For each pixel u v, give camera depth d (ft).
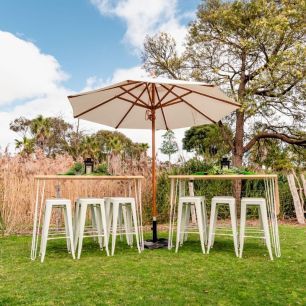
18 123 103.96
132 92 18.33
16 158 23.44
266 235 13.94
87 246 16.94
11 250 15.93
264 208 14.03
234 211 14.61
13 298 9.14
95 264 12.96
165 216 27.73
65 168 24.97
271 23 36.35
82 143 88.99
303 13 37.93
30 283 10.48
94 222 17.80
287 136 40.32
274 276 11.30
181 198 15.53
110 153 27.58
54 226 22.77
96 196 24.59
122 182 25.98
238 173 15.42
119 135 104.27
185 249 16.01
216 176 14.60
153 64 45.78
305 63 35.29
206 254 14.78
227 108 17.85
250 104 37.35
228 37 40.73
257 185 30.48
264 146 43.39
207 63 42.73
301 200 28.37
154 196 17.47
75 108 17.63
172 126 20.58
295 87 38.17
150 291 9.73
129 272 11.75
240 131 41.83
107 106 18.62
